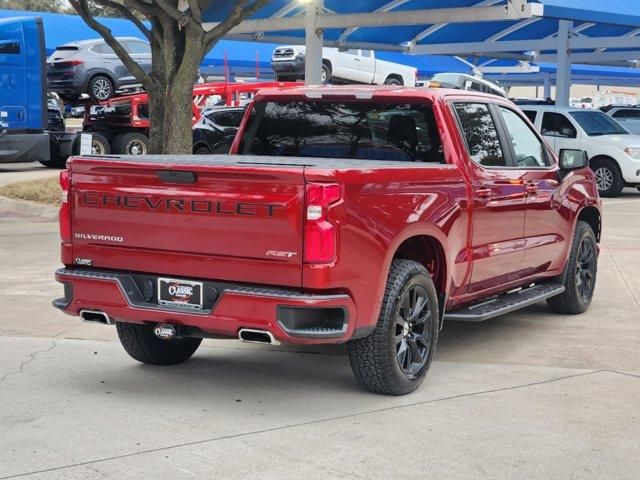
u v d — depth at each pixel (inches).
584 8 713.0
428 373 243.3
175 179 205.2
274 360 258.7
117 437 191.5
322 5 717.3
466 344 277.4
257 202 196.2
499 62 1585.9
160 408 211.9
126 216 213.0
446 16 649.6
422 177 223.9
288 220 193.5
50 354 260.8
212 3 705.0
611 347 273.3
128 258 214.8
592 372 244.5
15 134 795.4
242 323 198.5
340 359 260.2
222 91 932.6
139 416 205.8
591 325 304.7
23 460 177.8
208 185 201.6
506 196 264.2
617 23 745.6
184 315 205.5
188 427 198.2
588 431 196.9
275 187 194.7
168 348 248.4
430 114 245.9
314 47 720.3
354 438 191.3
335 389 228.7
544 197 288.0
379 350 211.8
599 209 328.8
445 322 309.4
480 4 687.1
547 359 259.0
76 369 245.8
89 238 219.8
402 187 215.3
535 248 285.0
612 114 1068.5
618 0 773.3
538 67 1546.5
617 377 239.8
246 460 178.4
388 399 219.6
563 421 203.2
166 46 512.7
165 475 170.4
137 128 908.0
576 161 298.2
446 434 194.1
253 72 1432.1
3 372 241.4
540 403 216.4
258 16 763.4
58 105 918.4
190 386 231.0
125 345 243.8
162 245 209.2
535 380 236.5
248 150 272.4
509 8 621.6
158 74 518.3
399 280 213.8
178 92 507.8
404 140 250.4
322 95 258.5
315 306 193.2
